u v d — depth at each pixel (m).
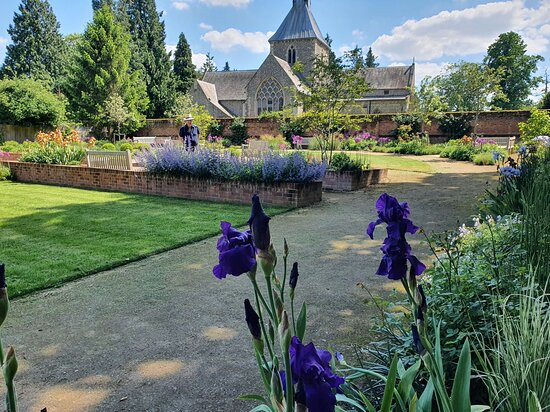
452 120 24.97
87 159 11.65
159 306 3.52
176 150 9.75
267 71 46.03
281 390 0.94
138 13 48.16
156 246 5.25
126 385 2.42
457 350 1.96
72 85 34.03
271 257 1.05
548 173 4.54
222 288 3.91
